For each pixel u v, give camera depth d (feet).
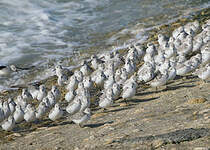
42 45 175.22
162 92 108.58
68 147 75.41
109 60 136.26
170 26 177.06
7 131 100.07
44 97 115.44
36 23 198.29
